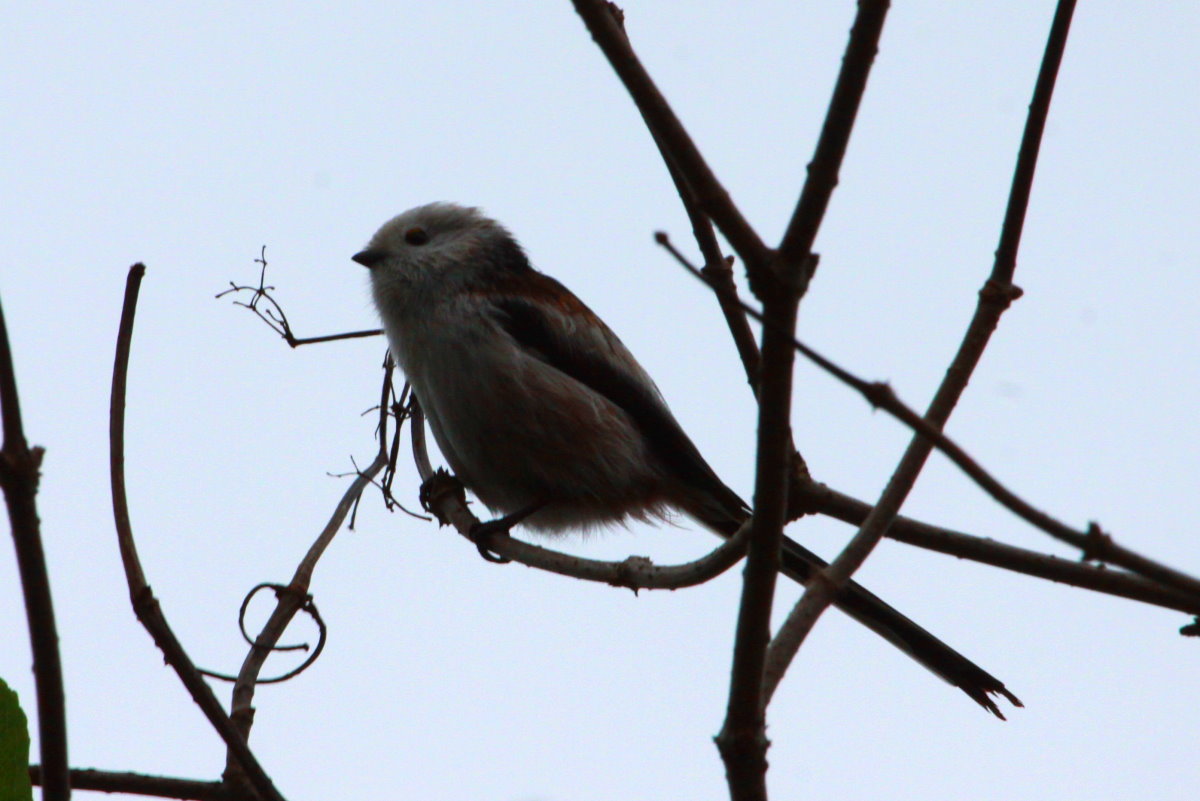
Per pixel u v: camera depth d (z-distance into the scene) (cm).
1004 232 729
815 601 615
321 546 868
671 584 721
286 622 836
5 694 595
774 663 593
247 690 803
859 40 518
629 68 524
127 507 706
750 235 529
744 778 554
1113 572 771
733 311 876
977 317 714
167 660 683
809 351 509
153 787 727
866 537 633
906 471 651
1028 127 740
